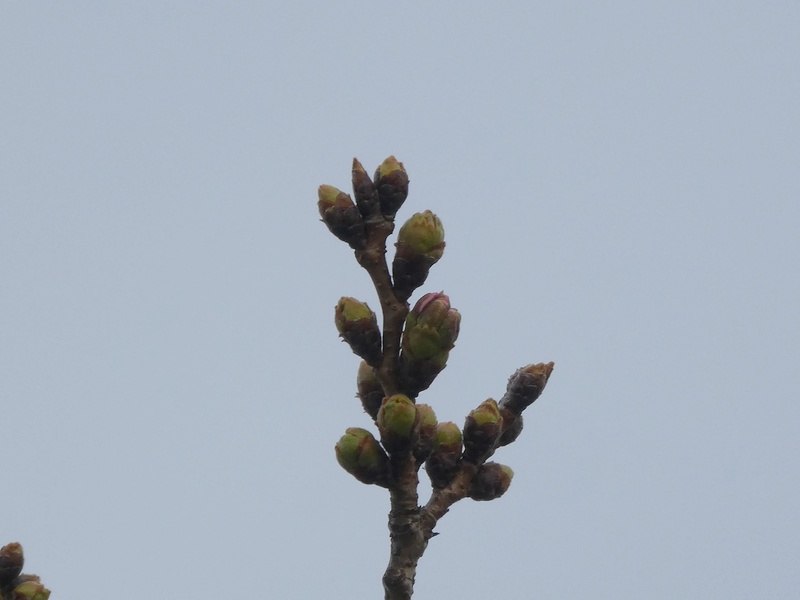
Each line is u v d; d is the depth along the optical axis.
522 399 10.98
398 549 9.83
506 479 10.47
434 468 10.36
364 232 10.26
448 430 10.42
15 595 10.22
